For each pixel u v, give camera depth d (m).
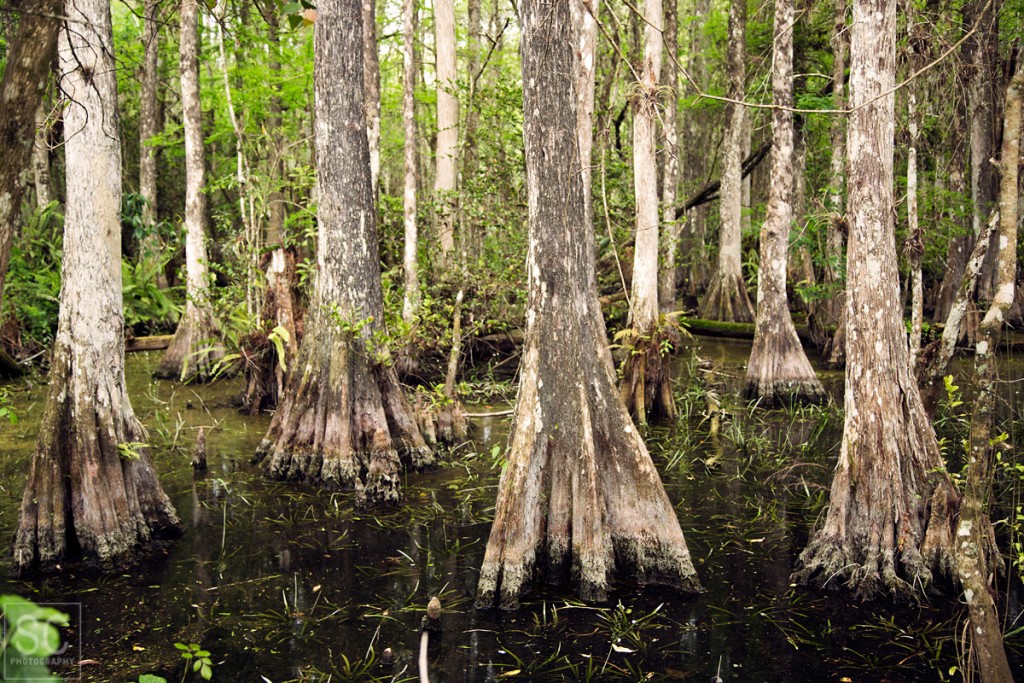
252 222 13.10
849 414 5.80
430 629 5.09
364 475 8.30
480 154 14.15
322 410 8.49
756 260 20.45
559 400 5.81
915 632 5.02
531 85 5.79
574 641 4.98
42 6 2.78
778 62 12.27
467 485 8.24
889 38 5.67
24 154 2.83
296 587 5.78
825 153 17.95
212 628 5.14
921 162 13.55
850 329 5.77
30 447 9.34
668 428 10.65
